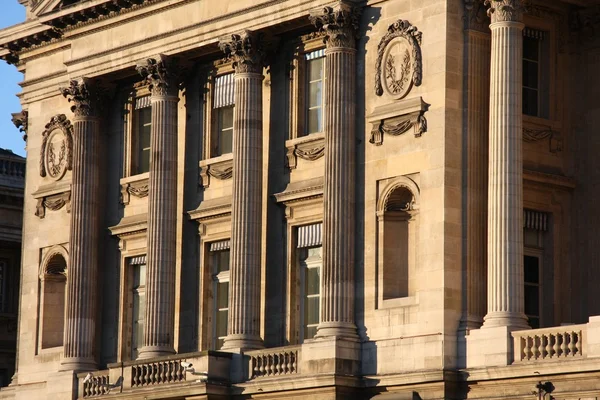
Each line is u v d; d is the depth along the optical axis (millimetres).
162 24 124000
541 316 109625
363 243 109875
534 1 110188
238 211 116688
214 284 122188
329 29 111688
